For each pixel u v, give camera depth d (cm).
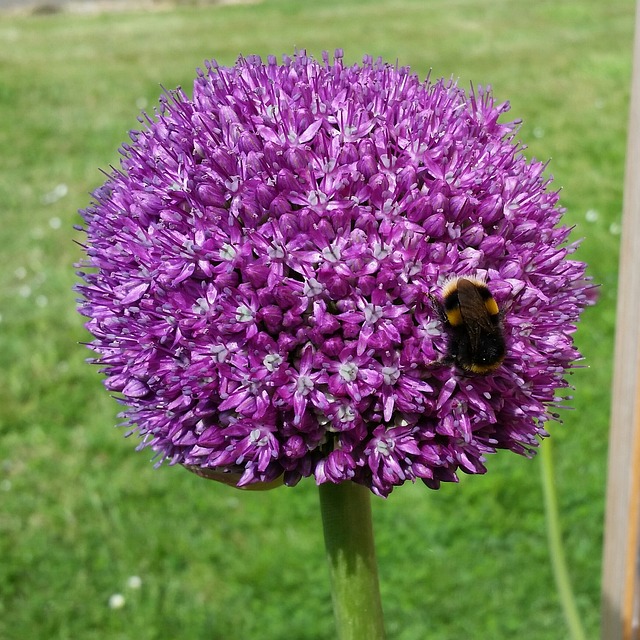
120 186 15
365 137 14
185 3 192
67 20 162
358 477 14
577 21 125
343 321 13
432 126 15
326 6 163
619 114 78
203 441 14
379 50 111
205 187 14
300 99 15
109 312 15
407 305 14
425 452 14
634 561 17
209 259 14
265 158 14
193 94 16
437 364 13
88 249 15
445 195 14
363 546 15
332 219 13
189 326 14
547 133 74
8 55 115
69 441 42
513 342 14
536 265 15
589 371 42
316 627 33
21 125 83
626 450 17
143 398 15
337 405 13
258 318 13
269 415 13
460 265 14
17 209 65
